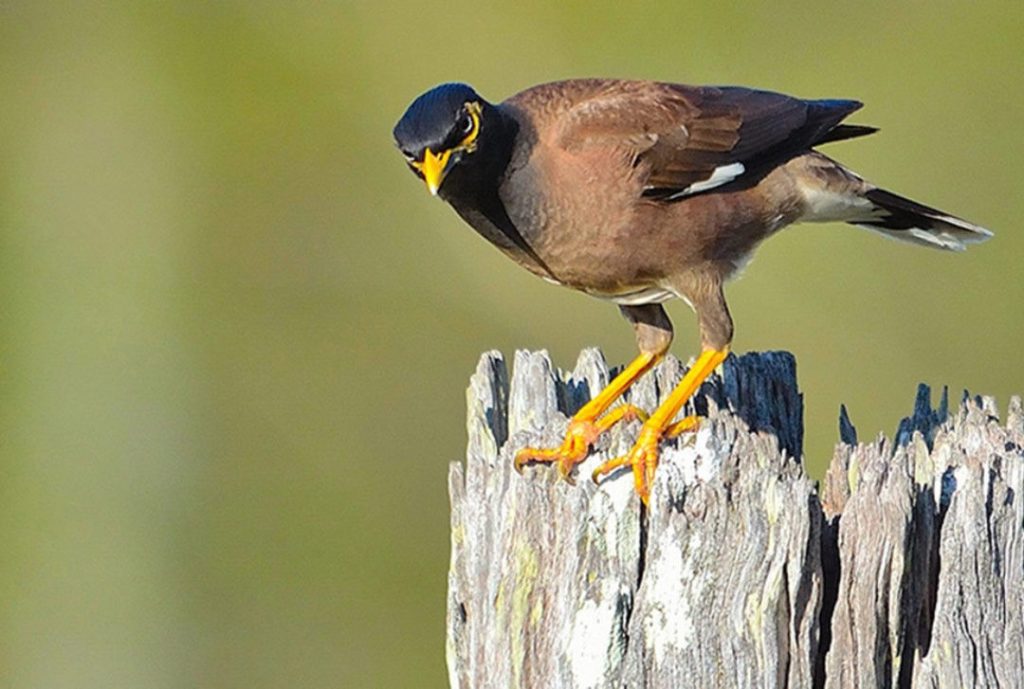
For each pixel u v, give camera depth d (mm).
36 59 17047
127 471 15836
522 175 7254
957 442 6070
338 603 15172
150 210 16719
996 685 5316
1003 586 5387
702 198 7441
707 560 5324
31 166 16750
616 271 7461
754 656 5246
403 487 15805
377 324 16391
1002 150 16672
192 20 17219
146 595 15383
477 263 16562
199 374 16234
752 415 7086
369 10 17188
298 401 16188
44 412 15945
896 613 5316
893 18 16844
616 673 5371
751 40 16828
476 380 6840
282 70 17141
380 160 16969
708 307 7469
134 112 17000
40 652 15219
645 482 5621
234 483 15844
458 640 6043
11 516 15641
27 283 16375
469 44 17047
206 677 15148
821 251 15641
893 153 16781
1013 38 16703
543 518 5629
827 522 5477
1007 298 15805
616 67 16828
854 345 15578
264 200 16891
